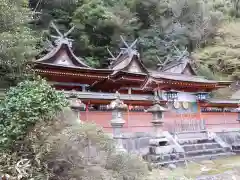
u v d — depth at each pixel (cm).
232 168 1438
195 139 2027
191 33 4741
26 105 673
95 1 3647
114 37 3628
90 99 1759
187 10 4844
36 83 775
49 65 1914
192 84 2530
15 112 675
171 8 4719
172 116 2330
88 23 3544
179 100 2517
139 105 2073
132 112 1928
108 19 3522
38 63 1845
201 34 4844
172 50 4041
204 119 2378
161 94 2455
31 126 684
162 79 2355
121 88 2536
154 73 2672
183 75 2931
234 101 2750
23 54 1427
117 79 2367
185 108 2523
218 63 4512
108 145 810
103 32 3653
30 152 689
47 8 3606
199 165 1543
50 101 723
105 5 4016
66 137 717
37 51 1638
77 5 3706
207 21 4869
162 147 1547
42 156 689
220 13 5084
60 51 2145
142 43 3969
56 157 707
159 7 4472
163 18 4447
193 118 2455
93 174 712
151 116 2020
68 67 2005
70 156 719
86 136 750
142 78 2455
